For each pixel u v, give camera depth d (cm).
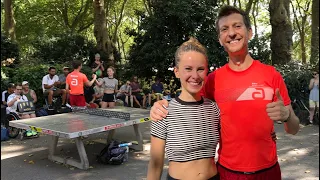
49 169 573
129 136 825
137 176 528
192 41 216
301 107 1071
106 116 683
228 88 219
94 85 1270
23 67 1295
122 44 3391
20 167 586
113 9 2858
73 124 590
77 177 529
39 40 1794
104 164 593
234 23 216
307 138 775
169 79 1517
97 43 1809
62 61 1686
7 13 1855
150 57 1424
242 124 213
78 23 2734
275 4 1386
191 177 202
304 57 2586
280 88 215
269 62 1470
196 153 204
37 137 841
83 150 571
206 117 207
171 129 204
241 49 215
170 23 1410
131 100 1409
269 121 212
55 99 1061
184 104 206
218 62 1354
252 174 214
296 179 502
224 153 222
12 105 859
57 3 2570
